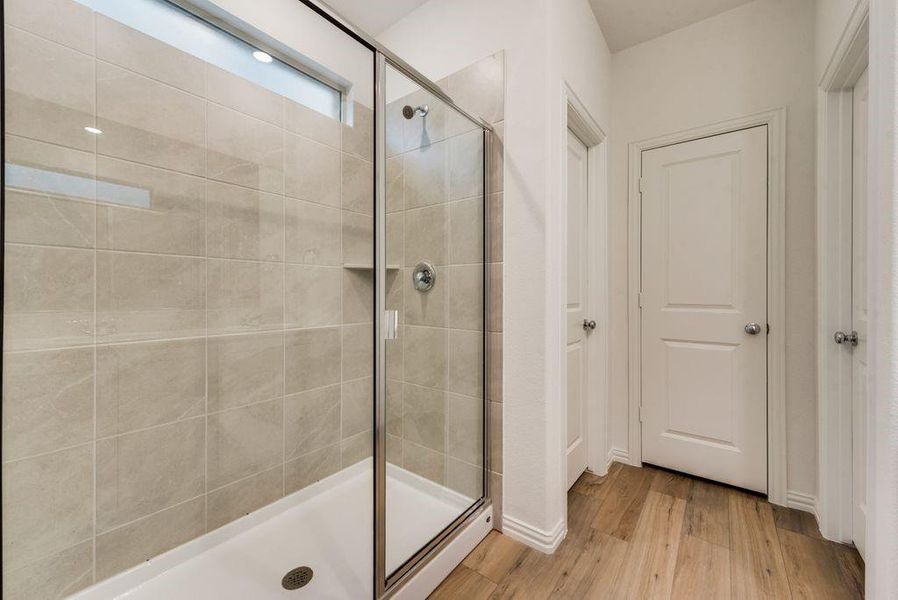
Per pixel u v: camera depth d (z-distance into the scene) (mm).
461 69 1799
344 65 1906
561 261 1640
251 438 1647
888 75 954
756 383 1978
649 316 2303
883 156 973
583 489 2061
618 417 2418
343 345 2020
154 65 1344
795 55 1866
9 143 1059
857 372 1531
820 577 1409
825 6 1633
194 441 1469
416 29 1994
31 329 1103
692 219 2156
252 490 1652
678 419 2211
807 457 1833
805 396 1838
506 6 1651
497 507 1705
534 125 1571
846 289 1593
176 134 1402
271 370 1718
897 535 924
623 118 2377
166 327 1391
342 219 1992
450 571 1445
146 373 1342
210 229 1507
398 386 1532
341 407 2008
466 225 1689
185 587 1317
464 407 1700
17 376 1081
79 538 1197
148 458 1349
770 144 1929
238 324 1601
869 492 1032
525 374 1603
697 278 2145
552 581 1406
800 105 1854
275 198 1718
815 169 1792
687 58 2154
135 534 1316
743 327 2012
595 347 2266
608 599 1323
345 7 1982
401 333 1556
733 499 1949
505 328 1659
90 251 1210
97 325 1229
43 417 1127
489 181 1703
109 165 1245
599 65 2146
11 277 1068
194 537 1467
